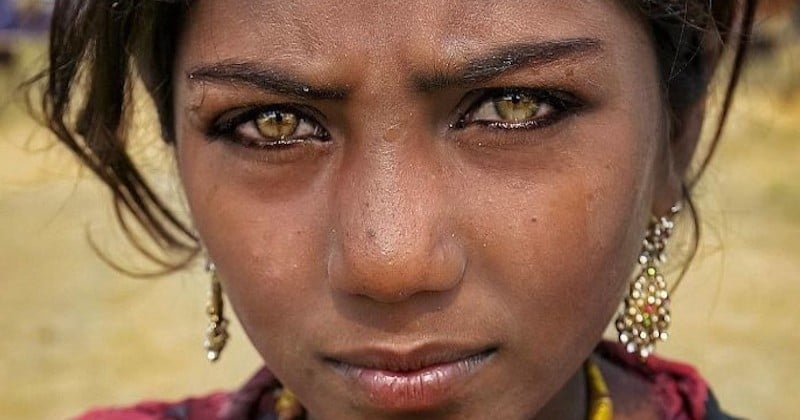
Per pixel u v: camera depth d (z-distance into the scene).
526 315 0.53
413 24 0.52
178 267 0.72
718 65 0.62
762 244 2.01
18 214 2.36
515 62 0.52
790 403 1.37
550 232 0.53
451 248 0.52
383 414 0.53
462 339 0.53
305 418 0.64
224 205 0.55
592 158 0.54
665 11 0.55
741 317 1.65
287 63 0.52
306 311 0.54
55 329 1.74
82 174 0.77
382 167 0.52
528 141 0.53
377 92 0.52
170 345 1.66
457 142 0.53
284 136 0.54
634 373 0.63
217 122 0.55
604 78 0.53
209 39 0.54
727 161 2.61
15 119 2.86
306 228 0.54
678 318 1.66
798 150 2.70
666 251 0.63
